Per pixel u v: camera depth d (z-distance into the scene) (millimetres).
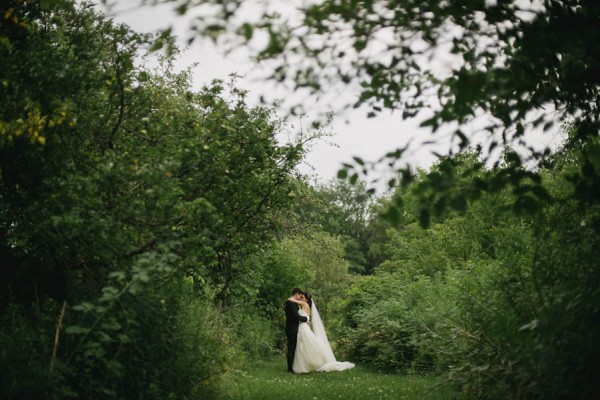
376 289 18969
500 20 4461
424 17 4367
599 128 5602
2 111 5934
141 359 6031
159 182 5668
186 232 6242
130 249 6184
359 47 4363
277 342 20984
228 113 7156
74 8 6438
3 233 6340
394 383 10891
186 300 7473
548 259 5828
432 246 20656
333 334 20516
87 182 5754
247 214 7570
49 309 6164
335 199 65562
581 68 4910
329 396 8922
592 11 4539
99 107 6684
